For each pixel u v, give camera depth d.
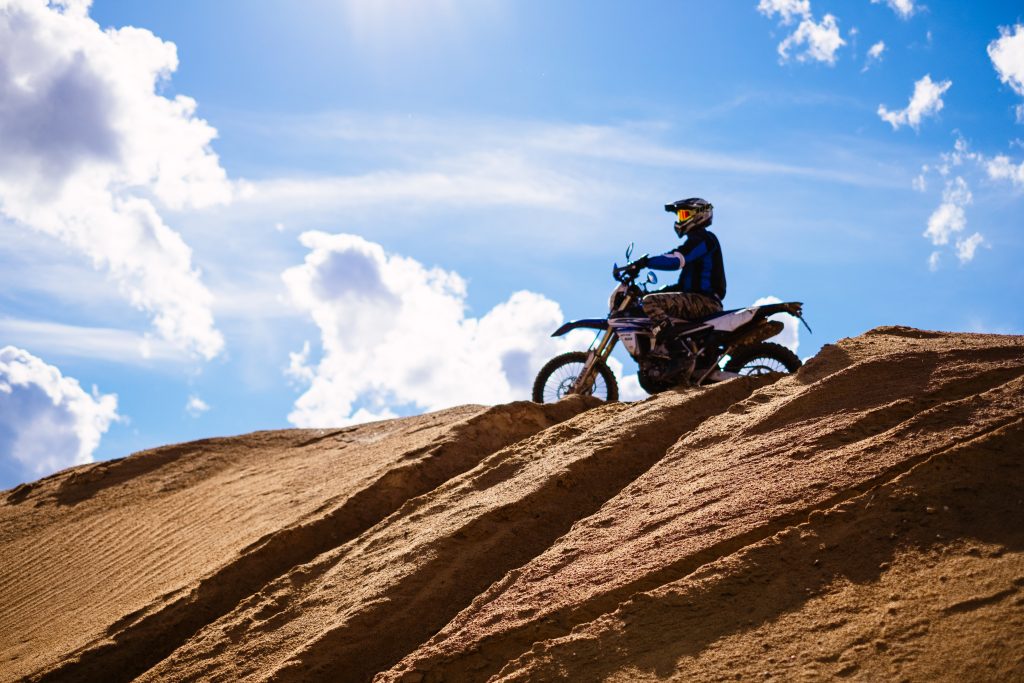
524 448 7.00
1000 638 3.33
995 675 3.20
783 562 4.08
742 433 5.67
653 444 6.24
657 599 4.10
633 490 5.50
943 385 5.30
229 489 10.09
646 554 4.56
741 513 4.59
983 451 4.29
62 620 7.58
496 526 5.64
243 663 5.11
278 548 6.70
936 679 3.25
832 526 4.18
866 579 3.84
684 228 8.34
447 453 7.68
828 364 6.35
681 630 3.90
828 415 5.46
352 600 5.34
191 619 6.20
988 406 4.79
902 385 5.52
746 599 3.95
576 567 4.75
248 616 5.64
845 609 3.72
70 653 6.18
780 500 4.57
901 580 3.77
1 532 10.85
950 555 3.81
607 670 3.81
